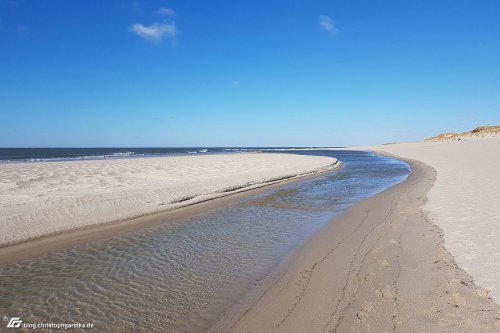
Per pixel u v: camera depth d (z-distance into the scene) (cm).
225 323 466
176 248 790
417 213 977
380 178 2181
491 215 865
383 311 459
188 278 620
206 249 782
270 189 1711
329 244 782
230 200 1402
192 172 2127
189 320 477
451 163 2566
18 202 1059
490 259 591
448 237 725
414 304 469
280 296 536
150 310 507
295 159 3881
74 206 1057
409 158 4206
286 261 692
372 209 1130
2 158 4691
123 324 470
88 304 527
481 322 413
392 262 627
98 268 670
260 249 777
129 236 884
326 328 433
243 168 2511
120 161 3106
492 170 1772
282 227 975
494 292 478
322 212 1170
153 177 1803
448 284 517
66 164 2591
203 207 1259
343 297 511
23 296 554
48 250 768
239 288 574
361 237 809
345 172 2655
